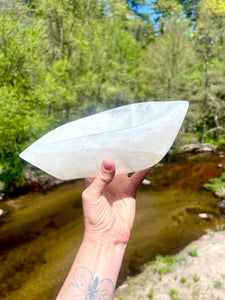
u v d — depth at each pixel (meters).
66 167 0.99
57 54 13.30
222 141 16.58
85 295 1.00
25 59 9.15
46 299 5.10
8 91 8.66
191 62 15.47
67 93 11.93
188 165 12.91
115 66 14.61
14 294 5.24
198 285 4.83
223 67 15.44
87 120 1.19
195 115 15.29
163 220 7.93
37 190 9.98
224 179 10.73
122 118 1.20
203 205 8.86
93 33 13.69
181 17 14.42
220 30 15.05
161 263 5.74
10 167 9.93
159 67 15.53
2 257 6.38
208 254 5.87
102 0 14.57
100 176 1.02
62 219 8.06
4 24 8.34
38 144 0.99
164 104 1.11
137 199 9.39
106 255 1.07
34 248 6.72
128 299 4.64
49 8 12.15
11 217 8.18
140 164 1.03
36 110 10.13
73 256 6.38
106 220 1.09
